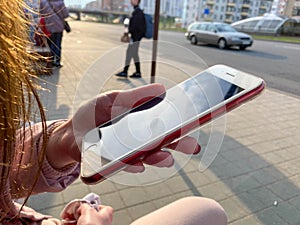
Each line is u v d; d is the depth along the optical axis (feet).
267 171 9.37
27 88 1.79
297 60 36.29
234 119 13.61
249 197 7.99
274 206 7.71
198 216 2.92
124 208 7.18
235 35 46.03
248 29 95.96
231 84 3.04
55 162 2.80
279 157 10.39
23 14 1.75
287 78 24.94
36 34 2.05
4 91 1.60
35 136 2.68
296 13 109.81
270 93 19.31
